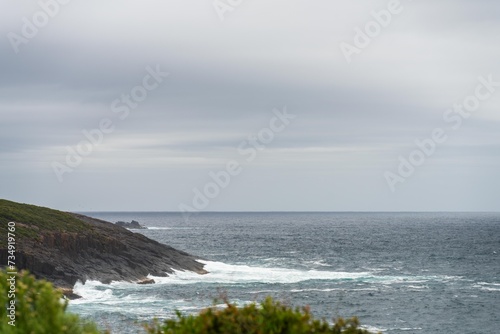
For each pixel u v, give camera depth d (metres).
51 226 73.31
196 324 8.61
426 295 64.88
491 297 64.25
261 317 8.54
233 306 8.74
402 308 57.00
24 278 9.33
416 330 48.03
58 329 8.55
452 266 96.25
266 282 72.88
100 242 73.56
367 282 75.06
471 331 48.25
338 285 71.62
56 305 8.77
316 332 8.45
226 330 8.41
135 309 50.69
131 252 77.75
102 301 55.25
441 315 54.22
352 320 8.66
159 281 71.62
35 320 8.55
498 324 51.00
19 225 68.56
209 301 55.53
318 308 55.50
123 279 67.94
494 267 95.06
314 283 73.12
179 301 55.59
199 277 76.44
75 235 70.19
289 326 8.41
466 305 59.06
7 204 78.06
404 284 73.81
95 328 9.09
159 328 9.12
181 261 83.38
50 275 59.69
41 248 64.50
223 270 84.69
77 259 67.81
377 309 56.25
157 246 87.50
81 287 61.03
